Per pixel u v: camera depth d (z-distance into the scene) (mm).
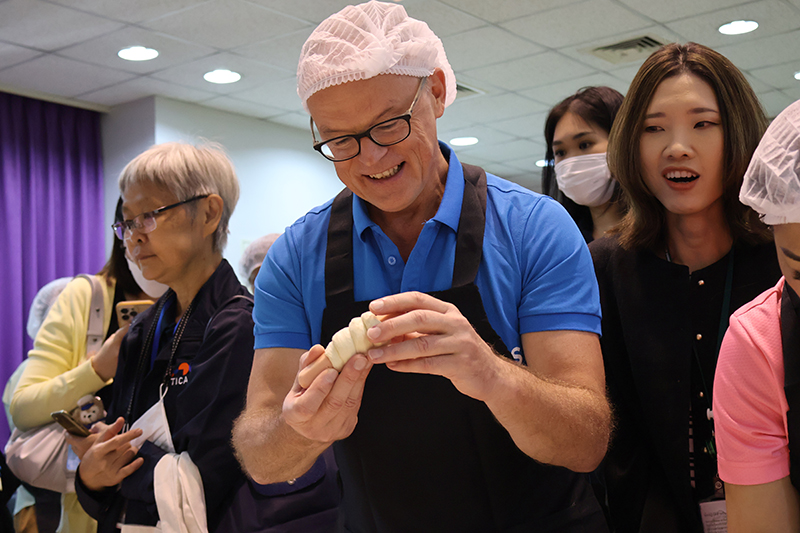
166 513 1492
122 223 1748
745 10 4449
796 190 901
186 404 1584
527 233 1174
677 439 1397
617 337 1541
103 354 1958
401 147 1081
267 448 1150
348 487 1268
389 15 1109
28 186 5734
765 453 1014
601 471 1519
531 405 984
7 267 5547
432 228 1170
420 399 1144
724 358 1070
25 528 2441
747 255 1448
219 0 4117
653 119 1459
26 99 5738
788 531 1000
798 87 6168
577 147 2420
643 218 1524
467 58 5234
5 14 4184
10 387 3174
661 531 1408
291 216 6906
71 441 1688
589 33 4789
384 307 952
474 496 1165
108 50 4844
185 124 6102
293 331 1260
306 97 1119
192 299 1768
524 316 1148
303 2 4164
